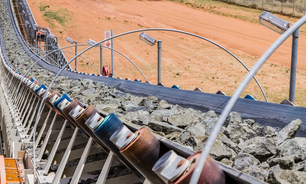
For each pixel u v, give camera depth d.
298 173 3.85
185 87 49.28
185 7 114.69
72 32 99.81
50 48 63.41
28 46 75.50
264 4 97.69
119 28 99.62
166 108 11.02
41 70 42.53
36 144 9.69
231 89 45.34
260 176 4.05
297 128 5.79
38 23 107.69
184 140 6.22
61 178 6.52
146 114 9.33
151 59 69.94
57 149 7.99
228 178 2.35
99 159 6.50
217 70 58.25
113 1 130.00
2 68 45.81
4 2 139.75
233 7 105.94
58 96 7.55
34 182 7.15
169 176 2.18
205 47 76.50
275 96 37.91
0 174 8.31
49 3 128.50
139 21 106.00
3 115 21.28
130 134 2.94
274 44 2.39
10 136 12.81
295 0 82.38
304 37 71.81
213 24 93.31
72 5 127.31
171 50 75.94
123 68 64.69
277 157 4.76
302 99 34.59
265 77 48.94
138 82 17.17
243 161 4.57
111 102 12.82
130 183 4.98
